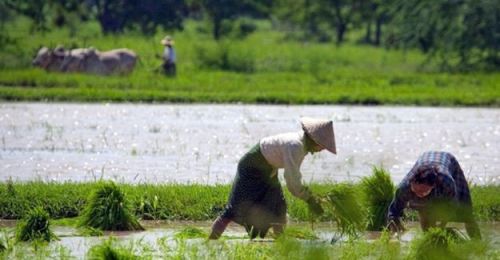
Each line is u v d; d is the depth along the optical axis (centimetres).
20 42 16262
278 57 16238
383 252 3612
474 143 7394
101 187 4288
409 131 8044
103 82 11781
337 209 3869
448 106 10581
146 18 19788
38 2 18488
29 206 4447
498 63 15812
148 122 8394
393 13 18750
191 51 16612
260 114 9231
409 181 3694
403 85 12681
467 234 3891
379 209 4228
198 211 4497
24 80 11719
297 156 3719
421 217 3728
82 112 9088
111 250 3419
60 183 4912
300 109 9844
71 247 3791
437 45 16200
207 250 3628
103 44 16600
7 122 8175
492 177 5741
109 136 7419
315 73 14338
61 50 13050
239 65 15012
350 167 6028
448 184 3628
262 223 3819
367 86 12431
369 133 7856
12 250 3706
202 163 6184
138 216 4484
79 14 19762
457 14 16162
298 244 3369
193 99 10450
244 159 3806
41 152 6569
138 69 13625
